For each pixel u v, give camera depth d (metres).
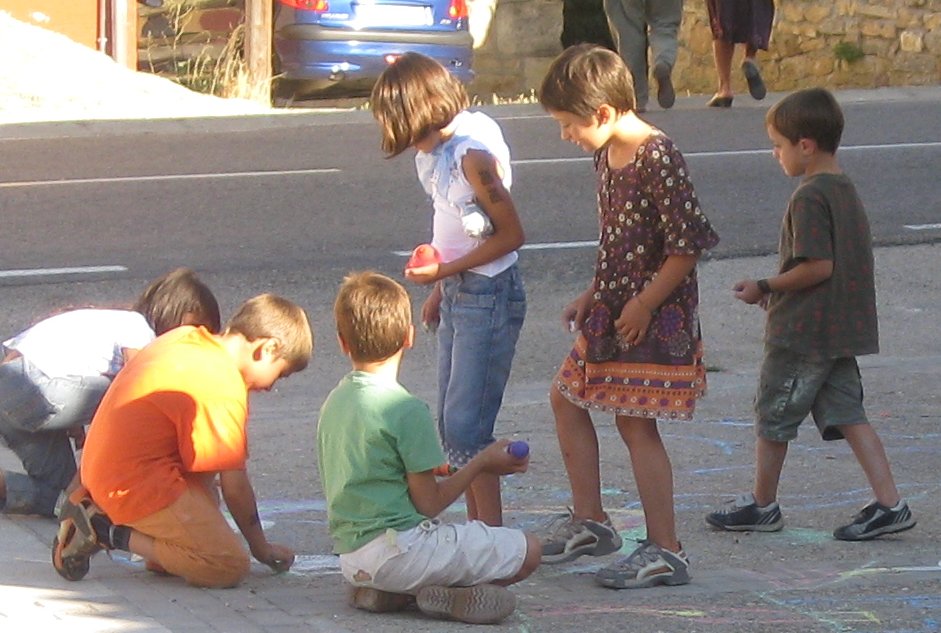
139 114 45.84
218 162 38.72
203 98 49.50
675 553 15.41
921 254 31.66
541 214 34.28
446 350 15.80
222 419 15.16
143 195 35.09
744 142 42.28
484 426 15.70
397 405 14.16
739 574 15.73
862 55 57.00
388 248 31.48
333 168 38.19
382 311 14.20
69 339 17.09
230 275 29.38
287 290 28.67
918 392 23.77
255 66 51.31
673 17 47.66
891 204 35.28
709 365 25.91
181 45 53.97
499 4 60.84
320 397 24.05
